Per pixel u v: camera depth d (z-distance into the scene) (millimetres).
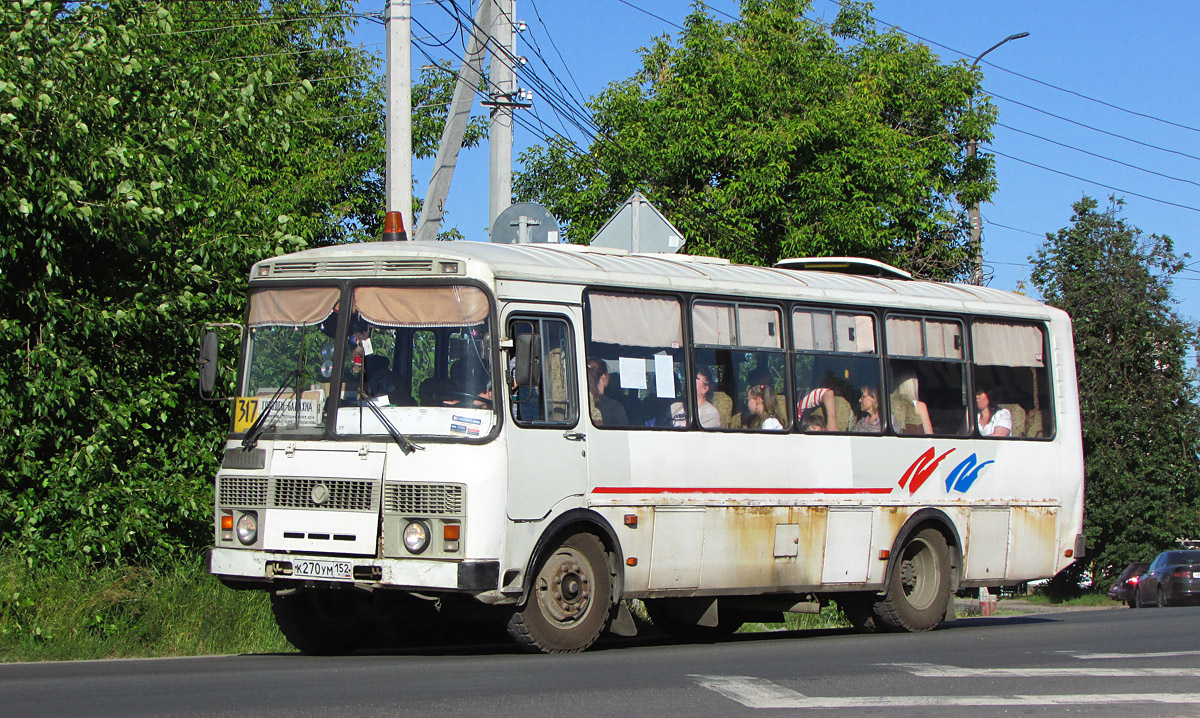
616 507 11391
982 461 14703
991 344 15047
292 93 15453
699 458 12086
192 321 13883
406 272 10758
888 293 14148
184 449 13602
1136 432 48469
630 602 15812
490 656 10828
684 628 14586
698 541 12039
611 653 11086
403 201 15320
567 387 11125
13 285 12828
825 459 13172
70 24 13438
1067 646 12125
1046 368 15602
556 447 10906
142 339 13664
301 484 10602
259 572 10672
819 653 11328
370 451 10438
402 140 15352
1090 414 48750
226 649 11945
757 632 15805
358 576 10352
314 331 10930
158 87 14195
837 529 13250
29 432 12414
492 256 10883
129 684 8656
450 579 10117
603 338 11500
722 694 8430
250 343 11211
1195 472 48438
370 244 11312
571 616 11094
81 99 12773
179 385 13641
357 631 11938
